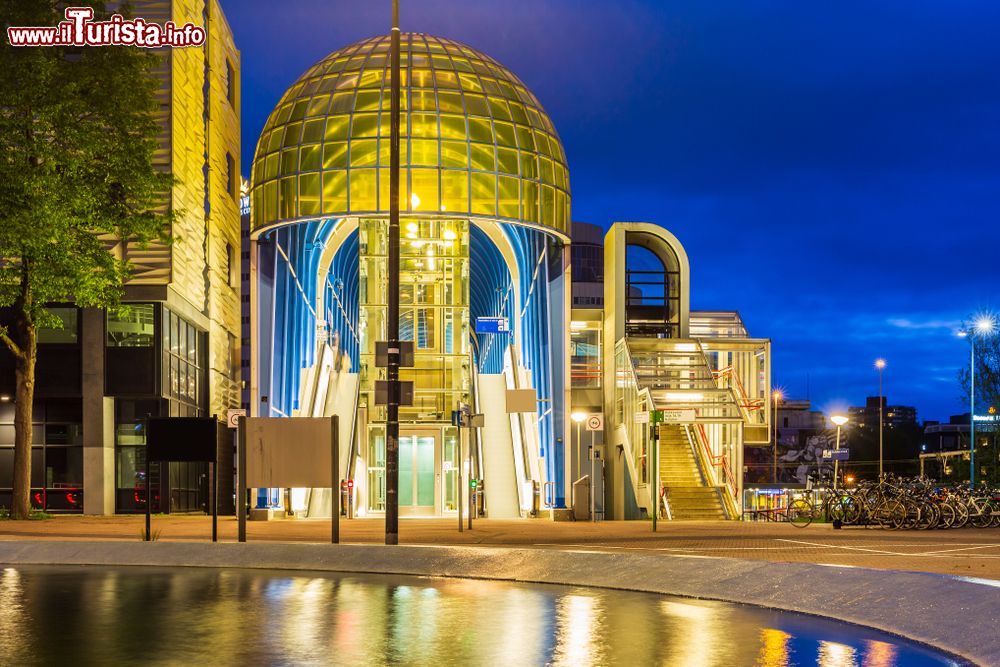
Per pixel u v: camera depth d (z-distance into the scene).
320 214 49.00
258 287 50.31
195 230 51.78
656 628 11.34
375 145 49.25
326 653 9.71
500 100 51.78
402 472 45.50
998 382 57.62
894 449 126.56
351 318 70.25
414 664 9.20
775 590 13.50
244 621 11.73
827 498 32.12
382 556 18.17
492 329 48.69
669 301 54.12
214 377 55.47
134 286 44.97
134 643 10.21
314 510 44.12
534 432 46.47
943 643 10.64
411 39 53.31
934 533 26.70
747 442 50.09
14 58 29.97
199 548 19.47
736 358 51.56
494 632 10.99
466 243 49.50
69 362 44.59
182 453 20.75
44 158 30.73
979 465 58.75
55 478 44.75
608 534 26.80
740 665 9.19
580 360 55.59
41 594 14.30
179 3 48.09
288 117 50.75
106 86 31.91
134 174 32.16
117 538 24.03
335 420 20.69
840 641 10.63
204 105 55.78
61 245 30.84
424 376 47.56
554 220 51.47
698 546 21.77
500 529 30.03
